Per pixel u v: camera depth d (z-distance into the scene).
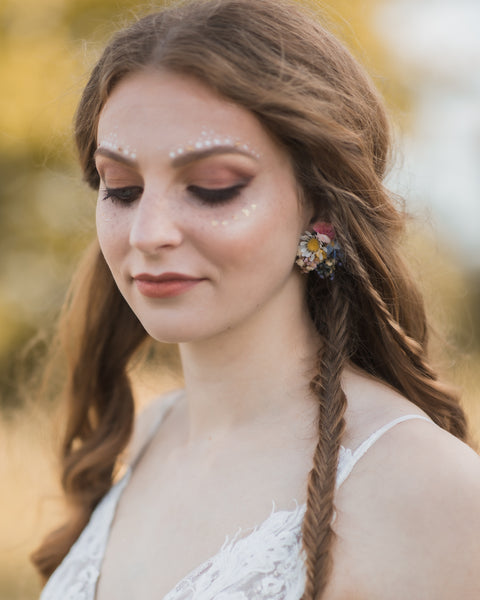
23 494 5.16
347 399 1.59
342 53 1.66
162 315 1.54
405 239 1.89
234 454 1.66
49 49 8.38
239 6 1.54
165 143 1.47
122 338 2.29
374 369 1.77
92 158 1.80
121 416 2.27
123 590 1.68
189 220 1.48
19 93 8.24
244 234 1.49
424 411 1.76
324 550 1.36
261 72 1.48
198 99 1.48
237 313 1.54
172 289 1.51
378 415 1.52
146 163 1.49
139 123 1.50
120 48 1.54
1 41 8.43
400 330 1.72
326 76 1.58
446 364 2.13
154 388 2.52
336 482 1.44
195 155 1.47
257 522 1.51
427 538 1.34
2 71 8.27
